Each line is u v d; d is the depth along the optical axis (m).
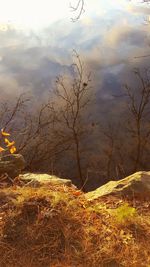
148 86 17.98
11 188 4.71
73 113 17.00
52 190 4.64
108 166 15.95
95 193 4.89
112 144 17.16
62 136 16.06
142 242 3.98
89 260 3.71
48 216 3.98
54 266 3.65
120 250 3.84
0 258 3.71
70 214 4.09
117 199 4.71
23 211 4.05
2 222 3.98
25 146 15.16
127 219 4.19
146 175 5.11
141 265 3.72
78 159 15.72
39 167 14.91
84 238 3.88
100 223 4.10
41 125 16.06
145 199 4.77
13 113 15.88
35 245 3.80
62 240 3.85
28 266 3.65
